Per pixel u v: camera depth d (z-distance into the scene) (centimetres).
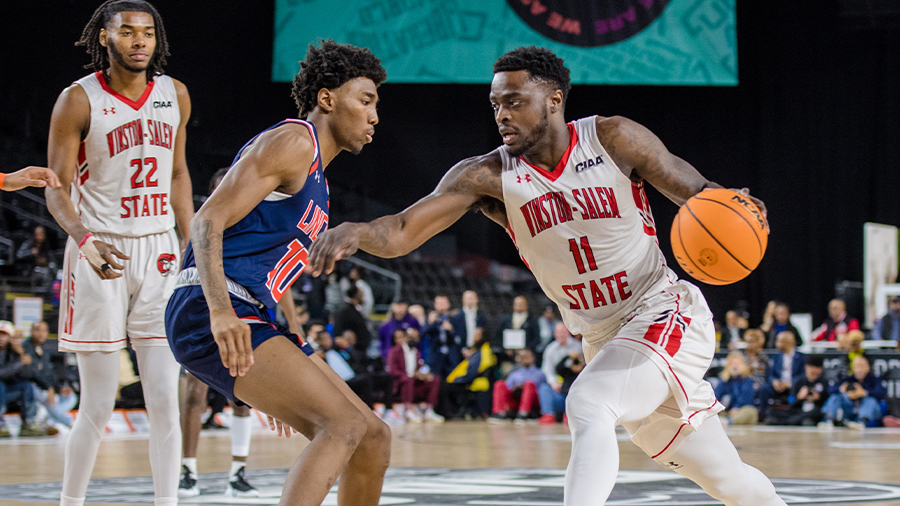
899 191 1564
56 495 421
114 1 334
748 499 274
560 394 1087
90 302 325
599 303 273
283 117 1616
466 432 916
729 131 1655
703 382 266
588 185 262
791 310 1605
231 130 1605
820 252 1602
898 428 952
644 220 275
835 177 1595
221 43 1596
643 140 263
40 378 880
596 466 228
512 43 1339
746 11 1633
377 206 1689
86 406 323
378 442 248
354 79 254
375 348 1299
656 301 269
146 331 329
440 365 1130
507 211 273
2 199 1457
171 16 1570
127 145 336
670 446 268
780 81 1616
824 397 987
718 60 1344
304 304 1296
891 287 1289
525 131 258
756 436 849
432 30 1349
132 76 337
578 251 266
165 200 344
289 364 231
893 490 440
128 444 773
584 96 1680
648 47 1341
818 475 520
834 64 1591
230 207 231
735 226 249
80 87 331
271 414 238
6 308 1146
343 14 1350
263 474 543
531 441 796
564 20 1336
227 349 220
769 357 1028
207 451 711
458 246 1753
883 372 979
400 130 1691
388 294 1608
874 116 1577
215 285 225
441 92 1683
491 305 1636
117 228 333
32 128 1530
